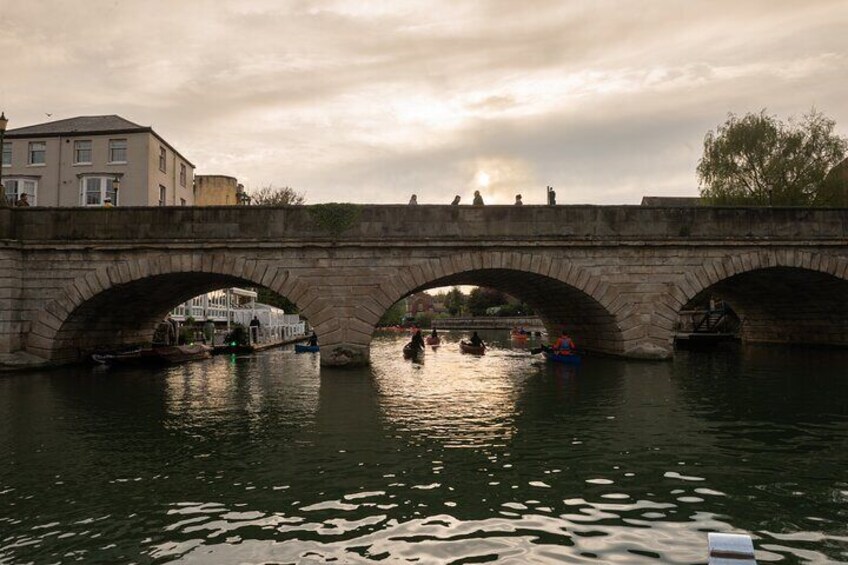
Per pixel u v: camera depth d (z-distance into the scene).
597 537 7.17
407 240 22.94
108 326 27.55
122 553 6.82
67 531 7.43
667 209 24.36
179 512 8.03
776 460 10.34
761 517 7.79
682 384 19.22
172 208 22.64
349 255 22.94
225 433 12.52
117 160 34.19
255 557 6.70
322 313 22.86
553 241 23.59
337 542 7.06
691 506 8.16
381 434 12.34
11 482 9.32
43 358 22.55
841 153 34.62
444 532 7.32
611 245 23.91
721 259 24.33
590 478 9.37
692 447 11.20
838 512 7.96
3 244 21.81
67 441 11.90
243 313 42.41
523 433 12.38
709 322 46.00
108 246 22.31
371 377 21.45
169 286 26.39
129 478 9.48
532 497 8.52
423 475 9.53
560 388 18.72
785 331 36.66
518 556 6.67
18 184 33.53
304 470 9.83
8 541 7.13
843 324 32.03
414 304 151.88
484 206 23.61
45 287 22.48
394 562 6.55
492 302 101.94
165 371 24.11
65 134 34.00
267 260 22.73
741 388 18.27
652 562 6.54
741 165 36.38
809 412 14.50
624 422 13.44
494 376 22.45
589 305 26.20
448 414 14.48
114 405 15.91
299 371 24.19
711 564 4.98
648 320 24.28
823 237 24.67
